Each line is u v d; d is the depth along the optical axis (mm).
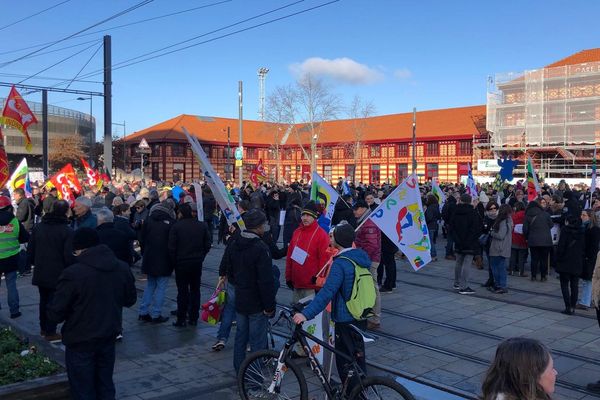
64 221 7633
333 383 5633
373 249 8695
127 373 6488
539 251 12141
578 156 44969
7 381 5145
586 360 6973
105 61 21672
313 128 57688
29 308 9656
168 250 8469
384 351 7277
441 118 58781
